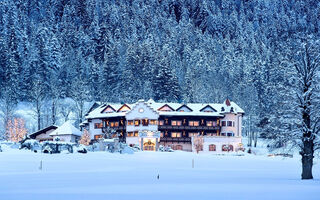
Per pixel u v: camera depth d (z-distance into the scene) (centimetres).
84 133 9625
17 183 3088
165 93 13900
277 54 15800
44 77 15300
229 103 10894
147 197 2333
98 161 5841
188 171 4616
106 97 14350
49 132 10438
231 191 2634
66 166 4941
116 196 2370
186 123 10662
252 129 11394
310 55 3794
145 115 10188
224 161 6750
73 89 13638
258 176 3994
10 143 7669
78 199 2244
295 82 3819
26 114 13188
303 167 3722
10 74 13812
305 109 3688
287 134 3728
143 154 7862
